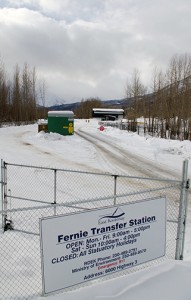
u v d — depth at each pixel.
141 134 43.94
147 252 5.34
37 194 10.52
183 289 4.54
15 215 8.30
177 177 14.48
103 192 11.38
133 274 4.95
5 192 8.10
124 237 5.02
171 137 36.16
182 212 5.70
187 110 35.44
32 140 29.42
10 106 71.50
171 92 39.47
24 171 13.93
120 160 19.34
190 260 5.96
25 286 5.02
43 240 4.18
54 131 34.97
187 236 7.30
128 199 10.41
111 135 39.31
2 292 4.80
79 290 4.45
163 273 5.00
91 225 4.62
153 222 5.39
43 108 93.94
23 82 74.44
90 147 25.45
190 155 21.59
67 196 10.55
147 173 15.35
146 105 52.50
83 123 79.31
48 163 17.16
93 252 4.68
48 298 4.20
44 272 4.21
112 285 4.58
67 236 4.39
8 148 22.94
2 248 6.43
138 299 4.23
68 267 4.44
